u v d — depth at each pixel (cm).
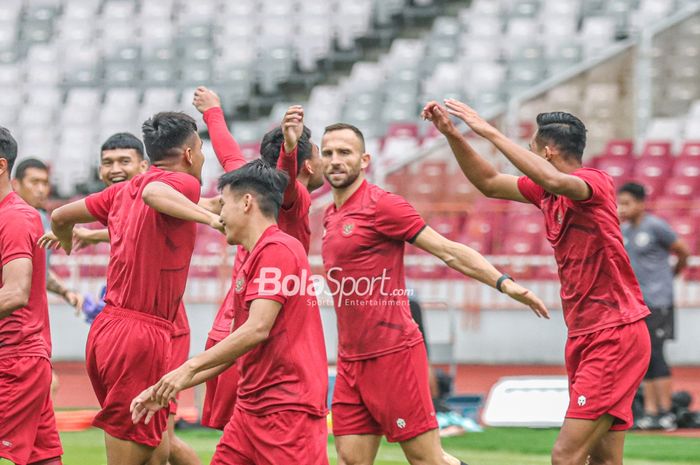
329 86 8369
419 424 2409
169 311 2380
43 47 8606
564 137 2405
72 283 5975
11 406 2358
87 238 2828
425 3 8800
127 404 2339
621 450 2444
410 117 7612
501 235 6022
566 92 6894
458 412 4203
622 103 6888
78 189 7394
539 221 6009
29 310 2409
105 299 2400
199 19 8688
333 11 8731
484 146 6275
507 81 7650
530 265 5894
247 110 8250
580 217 2347
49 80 8331
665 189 6384
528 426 4022
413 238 2359
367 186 2431
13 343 2372
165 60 8388
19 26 8838
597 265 2352
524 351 5872
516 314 5878
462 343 5897
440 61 8012
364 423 2452
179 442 2680
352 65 8481
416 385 2408
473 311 5900
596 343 2356
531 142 2461
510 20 8331
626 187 4144
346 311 2423
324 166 2427
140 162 2947
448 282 5919
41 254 2447
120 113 7856
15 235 2333
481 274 2320
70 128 7788
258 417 2031
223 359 1962
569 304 2409
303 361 2028
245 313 2048
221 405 2561
